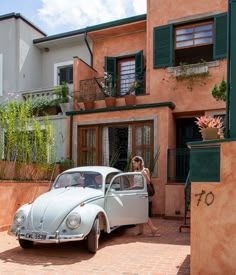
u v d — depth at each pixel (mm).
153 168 11562
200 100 12117
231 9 4926
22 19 16922
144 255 6430
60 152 13625
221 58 11961
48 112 14727
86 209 6570
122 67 15312
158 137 11742
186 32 12898
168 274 5312
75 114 13180
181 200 10898
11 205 9094
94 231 6562
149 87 13203
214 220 4703
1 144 9336
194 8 12609
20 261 6070
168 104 11711
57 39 16906
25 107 10359
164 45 12953
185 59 12891
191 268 4816
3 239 7844
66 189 7605
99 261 6051
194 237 4840
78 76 14164
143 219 8172
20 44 16688
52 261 6066
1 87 16703
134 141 12141
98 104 13570
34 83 17438
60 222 6348
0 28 17047
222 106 11742
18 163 9766
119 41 15297
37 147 10492
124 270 5523
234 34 4875
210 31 12492
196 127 12875
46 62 17797
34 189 10086
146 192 8320
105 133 12719
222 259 4590
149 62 13367
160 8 13242
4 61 16797
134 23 14484
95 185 7691
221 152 4742
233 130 4750
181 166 11406
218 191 4719
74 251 6754
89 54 16531
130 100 12820
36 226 6395
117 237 8109
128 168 11633
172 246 7145
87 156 12906
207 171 4832
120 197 7734
